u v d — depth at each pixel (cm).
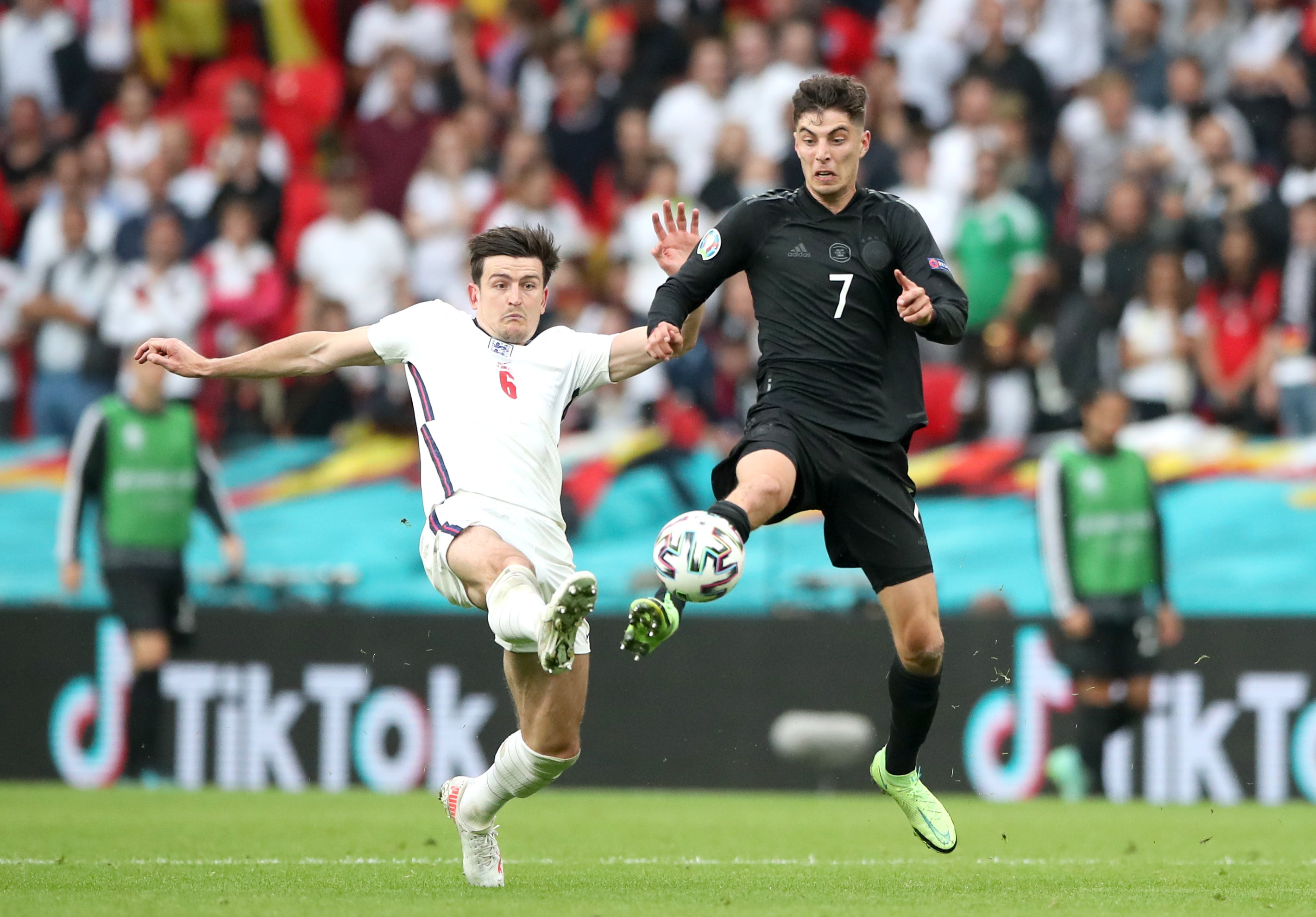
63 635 3706
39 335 4306
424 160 4641
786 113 4625
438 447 1688
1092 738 3556
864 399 1742
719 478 1783
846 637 3600
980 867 2089
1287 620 3516
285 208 4588
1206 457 3662
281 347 1727
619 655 3669
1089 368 4031
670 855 2258
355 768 3650
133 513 3744
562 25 4972
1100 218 4266
